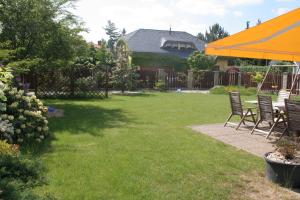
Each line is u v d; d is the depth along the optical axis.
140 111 13.58
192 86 28.72
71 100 17.52
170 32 49.03
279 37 7.09
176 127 10.27
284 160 5.69
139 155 7.07
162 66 41.03
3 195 4.35
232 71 29.88
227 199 5.06
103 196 5.00
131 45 45.41
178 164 6.55
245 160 6.93
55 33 14.17
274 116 9.29
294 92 22.67
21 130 7.52
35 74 17.75
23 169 5.44
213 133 9.47
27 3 13.53
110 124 10.48
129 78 23.08
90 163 6.42
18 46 13.75
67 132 9.07
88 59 25.28
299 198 5.17
